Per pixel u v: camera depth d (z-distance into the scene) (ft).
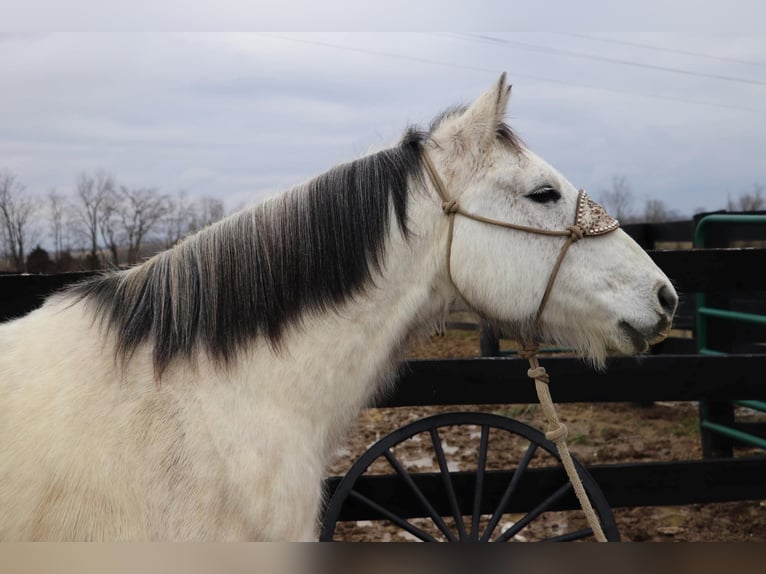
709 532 12.72
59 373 5.91
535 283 6.95
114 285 6.50
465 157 6.97
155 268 6.48
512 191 6.93
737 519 13.28
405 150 7.07
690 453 17.02
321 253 6.58
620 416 20.98
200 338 6.21
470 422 8.58
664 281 7.07
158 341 6.11
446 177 6.96
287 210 6.67
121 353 6.01
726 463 10.90
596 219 7.08
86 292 6.56
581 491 7.57
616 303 6.93
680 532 12.68
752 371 11.00
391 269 6.79
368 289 6.68
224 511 5.76
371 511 9.91
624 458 16.74
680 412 21.22
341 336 6.57
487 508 10.23
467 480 10.11
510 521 13.14
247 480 5.85
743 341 16.46
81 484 5.49
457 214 6.93
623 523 13.16
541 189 6.93
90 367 5.95
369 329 6.72
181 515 5.63
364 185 6.81
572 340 7.29
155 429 5.77
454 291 7.17
